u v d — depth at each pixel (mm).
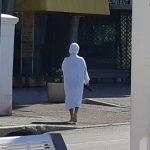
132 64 5145
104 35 50312
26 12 44594
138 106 5094
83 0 43531
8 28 26047
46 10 41406
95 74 47594
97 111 29547
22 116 26234
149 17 5000
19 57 45250
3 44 25891
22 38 45312
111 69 49938
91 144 20031
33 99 34562
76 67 24359
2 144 5652
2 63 25984
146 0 5016
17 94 37500
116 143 20234
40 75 44156
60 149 5797
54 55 47062
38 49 45844
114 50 50469
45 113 27734
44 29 46062
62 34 47375
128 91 41375
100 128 24250
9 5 40938
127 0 48625
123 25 50375
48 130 23250
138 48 5082
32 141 5781
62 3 42219
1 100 26094
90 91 40531
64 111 28734
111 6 48188
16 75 43594
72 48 24406
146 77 5027
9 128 22016
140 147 5059
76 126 24047
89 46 49844
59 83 33031
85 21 49625
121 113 29062
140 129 5066
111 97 36656
